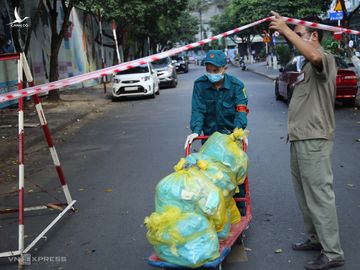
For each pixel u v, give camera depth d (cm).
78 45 2905
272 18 356
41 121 530
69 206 563
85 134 1202
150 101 1894
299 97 385
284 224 493
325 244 380
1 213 550
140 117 1437
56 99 1909
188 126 1184
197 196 332
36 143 1106
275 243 446
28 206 614
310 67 380
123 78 1964
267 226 490
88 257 443
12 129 1248
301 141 378
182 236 319
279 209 539
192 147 918
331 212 376
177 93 2186
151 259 337
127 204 591
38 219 562
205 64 430
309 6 2423
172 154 868
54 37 1822
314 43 381
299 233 468
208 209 332
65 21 1819
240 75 3331
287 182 645
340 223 487
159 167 775
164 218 323
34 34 2142
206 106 453
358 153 795
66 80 405
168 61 2611
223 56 428
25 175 797
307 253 422
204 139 468
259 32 4112
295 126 383
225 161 388
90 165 837
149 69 2047
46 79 2267
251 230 481
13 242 493
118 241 475
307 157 377
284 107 1461
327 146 375
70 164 859
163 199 338
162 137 1056
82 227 521
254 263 407
